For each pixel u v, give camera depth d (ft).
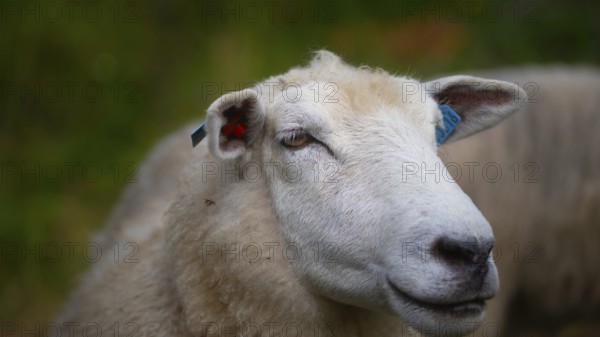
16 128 33.53
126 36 35.45
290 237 14.70
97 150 33.58
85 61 34.55
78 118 34.14
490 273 12.74
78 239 30.76
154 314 15.94
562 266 24.22
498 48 37.68
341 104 14.66
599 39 37.50
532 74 25.91
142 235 17.92
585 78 25.58
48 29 34.32
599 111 24.52
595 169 24.12
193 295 15.29
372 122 14.52
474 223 12.62
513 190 23.49
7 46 33.94
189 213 15.52
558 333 26.04
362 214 13.76
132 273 16.87
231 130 15.08
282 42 36.65
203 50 35.81
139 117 34.42
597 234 24.20
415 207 13.01
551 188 23.89
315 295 15.02
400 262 12.98
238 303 14.99
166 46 35.86
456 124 16.97
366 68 16.56
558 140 24.20
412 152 14.06
